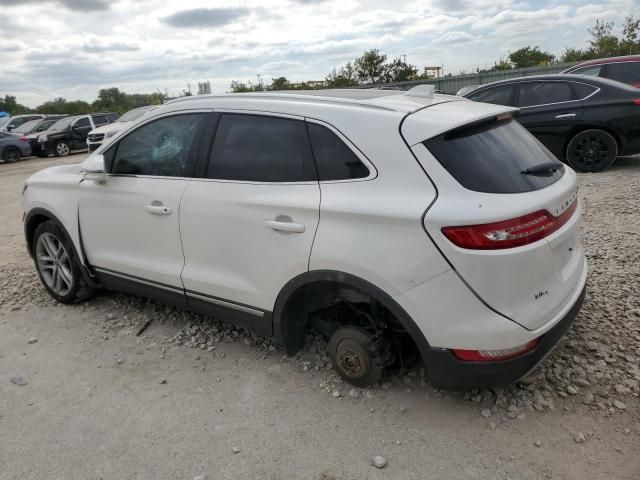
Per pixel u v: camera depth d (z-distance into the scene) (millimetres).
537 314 2537
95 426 2939
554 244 2605
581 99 8117
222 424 2896
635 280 4227
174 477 2543
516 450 2582
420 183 2570
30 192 4535
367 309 3059
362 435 2750
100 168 3775
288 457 2631
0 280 5301
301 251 2885
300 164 2973
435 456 2578
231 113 3324
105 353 3725
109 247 3984
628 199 6535
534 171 2709
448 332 2545
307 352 3547
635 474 2398
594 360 3227
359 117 2820
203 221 3318
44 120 24031
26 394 3275
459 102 3098
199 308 3572
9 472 2625
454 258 2443
